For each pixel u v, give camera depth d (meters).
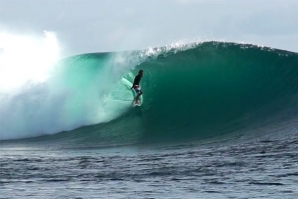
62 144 83.19
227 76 94.50
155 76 95.25
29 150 76.88
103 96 93.88
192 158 61.59
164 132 85.56
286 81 92.12
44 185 48.00
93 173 53.81
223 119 86.75
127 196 42.69
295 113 82.44
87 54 100.31
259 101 89.50
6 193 44.56
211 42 98.19
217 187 45.28
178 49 97.94
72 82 97.25
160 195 42.84
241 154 61.88
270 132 75.06
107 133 87.88
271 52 96.25
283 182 46.25
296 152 60.62
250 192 42.94
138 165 58.19
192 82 94.19
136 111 90.81
